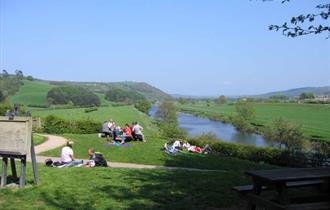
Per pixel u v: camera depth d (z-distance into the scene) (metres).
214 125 114.12
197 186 11.77
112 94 186.12
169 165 22.97
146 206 9.45
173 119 91.88
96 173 14.23
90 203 9.62
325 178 7.11
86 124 40.06
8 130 10.84
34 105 121.50
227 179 13.44
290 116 116.94
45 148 26.72
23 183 11.02
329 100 179.50
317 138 66.62
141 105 143.75
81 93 145.75
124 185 11.90
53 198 10.01
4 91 122.44
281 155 33.75
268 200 7.13
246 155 36.31
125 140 31.17
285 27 9.84
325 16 9.57
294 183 7.97
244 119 93.75
